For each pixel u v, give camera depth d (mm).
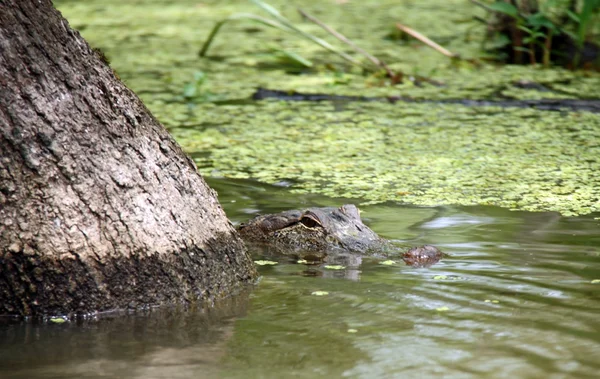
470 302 7918
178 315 7660
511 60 22844
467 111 17781
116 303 7695
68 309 7586
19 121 7340
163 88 20359
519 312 7609
